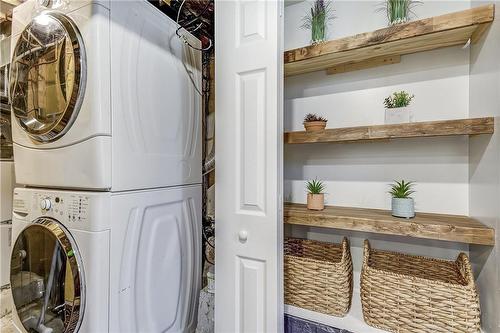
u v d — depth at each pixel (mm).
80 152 1174
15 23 1424
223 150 1448
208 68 2125
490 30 1180
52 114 1242
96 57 1127
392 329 1263
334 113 1812
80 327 1123
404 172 1619
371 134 1391
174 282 1568
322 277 1433
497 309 1094
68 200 1204
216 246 1471
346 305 1400
